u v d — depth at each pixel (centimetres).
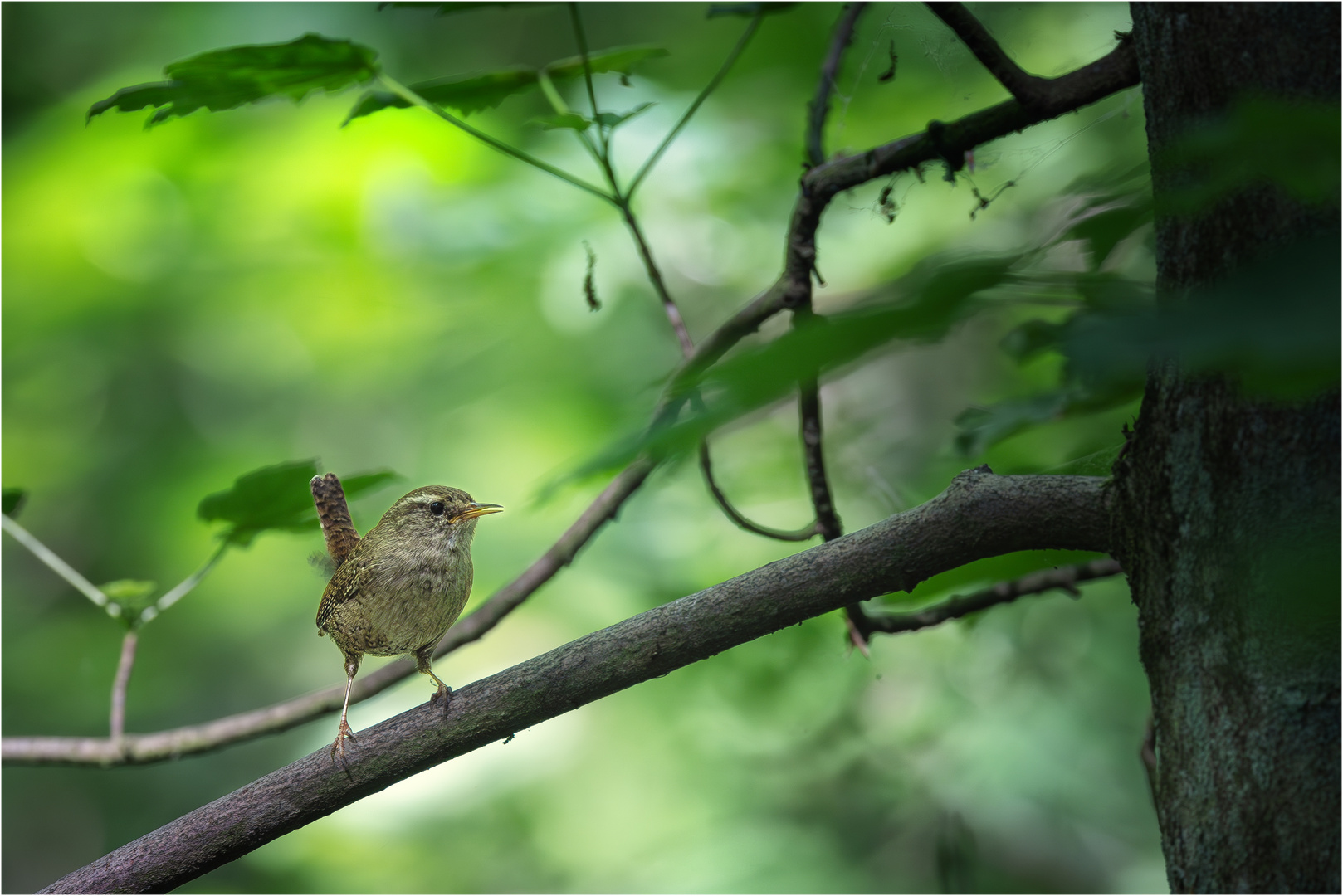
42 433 1753
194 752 613
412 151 1420
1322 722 283
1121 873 1050
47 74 1683
